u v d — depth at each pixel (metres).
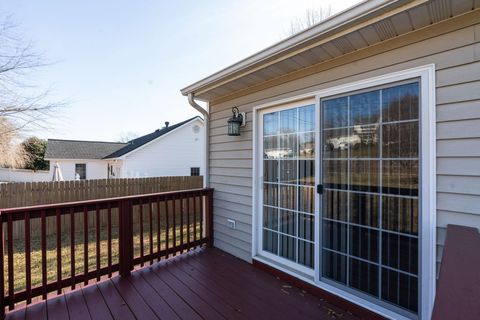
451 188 1.91
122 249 3.10
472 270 1.07
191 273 3.19
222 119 4.12
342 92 2.53
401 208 2.14
